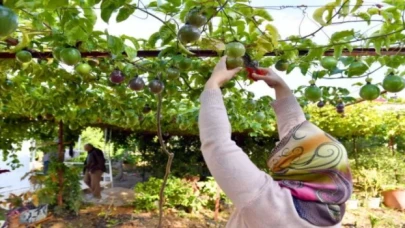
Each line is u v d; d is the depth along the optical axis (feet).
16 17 3.51
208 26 5.48
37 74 9.61
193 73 8.64
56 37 6.14
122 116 15.56
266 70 5.07
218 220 25.03
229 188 3.16
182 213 25.88
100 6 5.09
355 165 32.32
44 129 26.09
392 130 28.86
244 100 12.72
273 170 3.97
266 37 5.98
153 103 13.39
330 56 7.19
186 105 15.20
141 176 39.75
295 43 6.91
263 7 5.43
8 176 30.53
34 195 19.49
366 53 6.98
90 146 29.96
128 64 7.89
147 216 24.98
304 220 3.06
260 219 3.07
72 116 17.07
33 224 20.04
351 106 25.79
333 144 3.70
